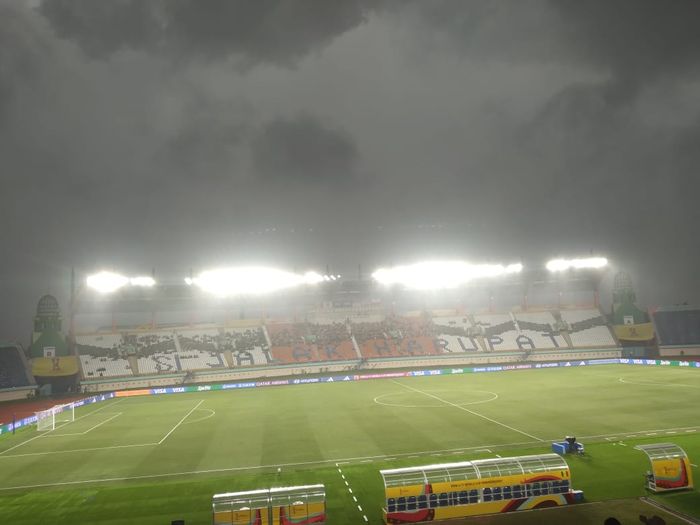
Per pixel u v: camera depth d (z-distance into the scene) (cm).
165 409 6278
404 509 2434
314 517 2347
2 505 2897
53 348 8700
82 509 2786
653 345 10269
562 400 5606
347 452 3756
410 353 9962
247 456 3762
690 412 4703
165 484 3169
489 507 2478
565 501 2544
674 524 2267
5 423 5622
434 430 4347
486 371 9100
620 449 3469
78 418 5834
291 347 9812
